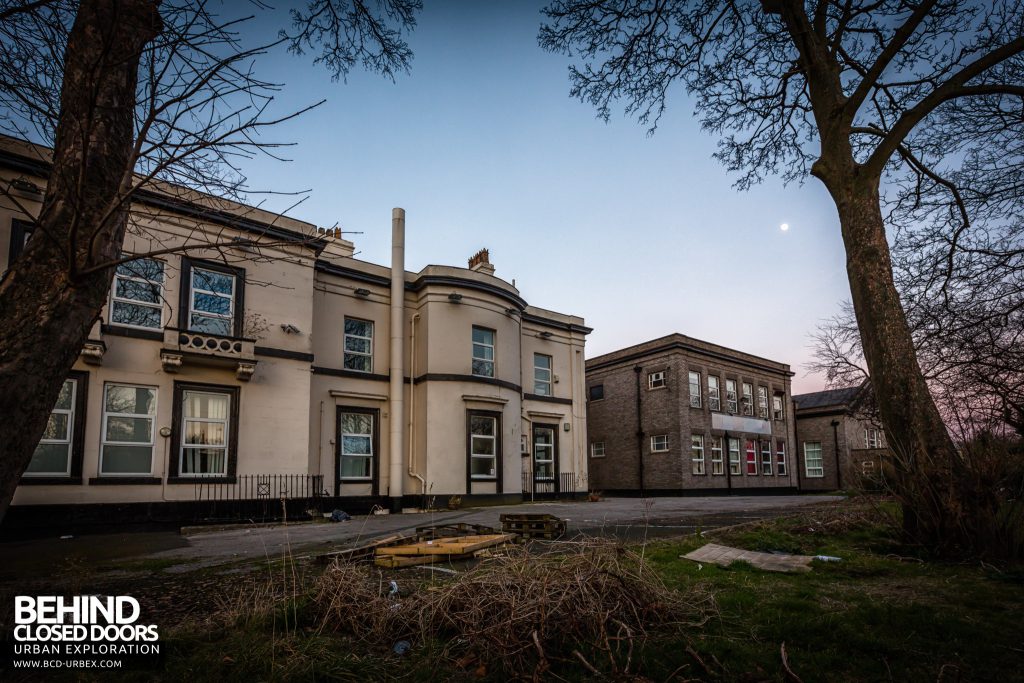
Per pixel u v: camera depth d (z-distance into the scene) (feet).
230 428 45.75
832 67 29.94
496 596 12.02
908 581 18.01
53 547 30.30
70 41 10.44
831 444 118.11
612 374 103.14
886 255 26.84
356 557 21.68
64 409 38.93
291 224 50.60
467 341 62.90
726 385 101.60
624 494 97.04
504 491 62.90
